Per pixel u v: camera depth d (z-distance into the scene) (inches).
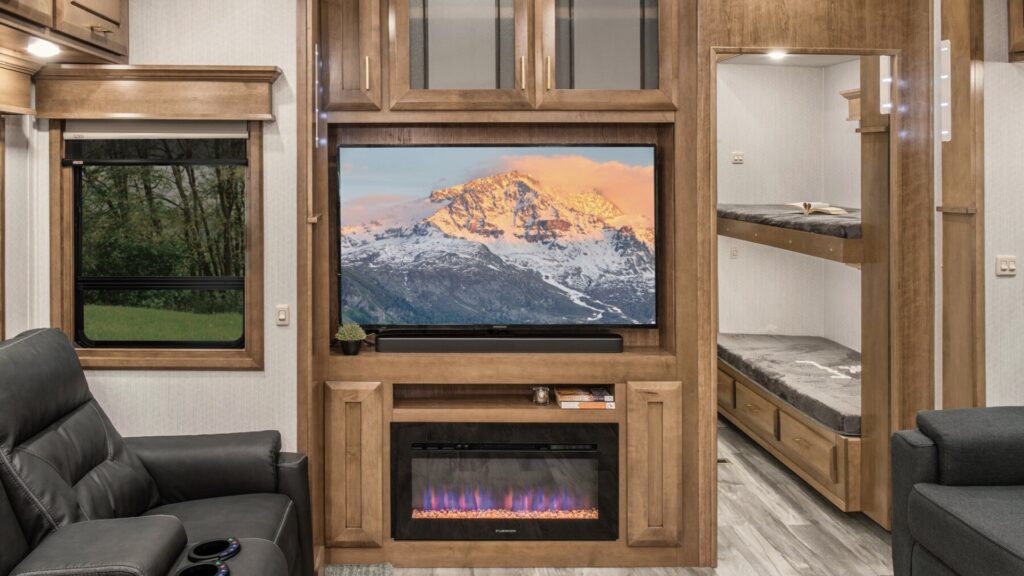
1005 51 143.1
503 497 135.2
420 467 134.8
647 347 142.8
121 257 125.5
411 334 140.4
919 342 138.4
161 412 125.5
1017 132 143.6
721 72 142.9
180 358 124.3
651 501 134.3
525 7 131.7
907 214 137.8
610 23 133.9
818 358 150.6
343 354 135.8
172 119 120.9
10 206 116.2
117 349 125.3
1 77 109.3
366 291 140.7
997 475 110.4
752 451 160.1
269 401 125.7
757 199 145.8
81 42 107.0
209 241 126.0
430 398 141.5
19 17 92.3
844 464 147.3
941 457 111.3
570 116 133.9
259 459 111.9
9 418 84.4
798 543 140.9
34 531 84.0
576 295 140.8
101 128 122.3
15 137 117.2
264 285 124.9
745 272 148.8
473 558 135.3
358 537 134.0
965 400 145.6
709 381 133.4
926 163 136.0
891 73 136.9
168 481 110.3
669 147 137.6
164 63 121.9
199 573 80.4
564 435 134.4
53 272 123.1
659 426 133.9
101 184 124.6
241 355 125.0
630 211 139.8
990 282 144.5
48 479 85.7
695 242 133.3
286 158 123.9
